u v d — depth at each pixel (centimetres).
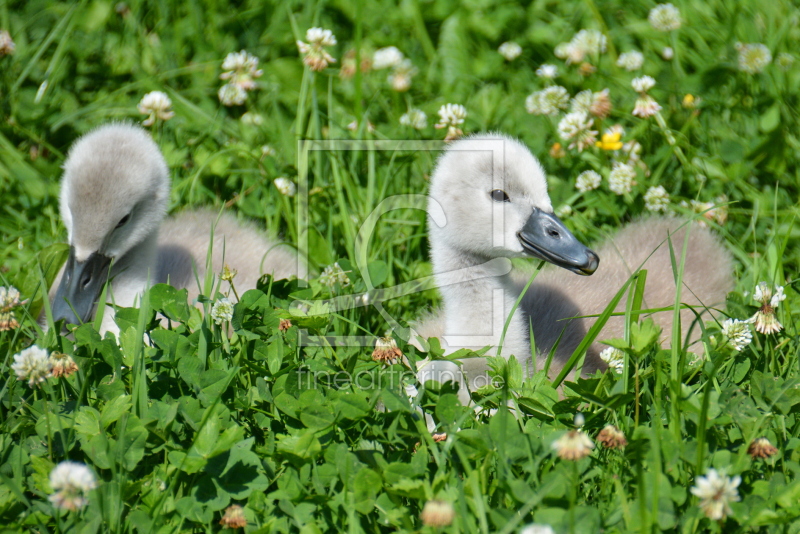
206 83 1292
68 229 888
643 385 678
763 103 1185
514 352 832
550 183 1108
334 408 624
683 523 518
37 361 604
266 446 611
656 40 1388
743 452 558
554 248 814
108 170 852
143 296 691
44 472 560
